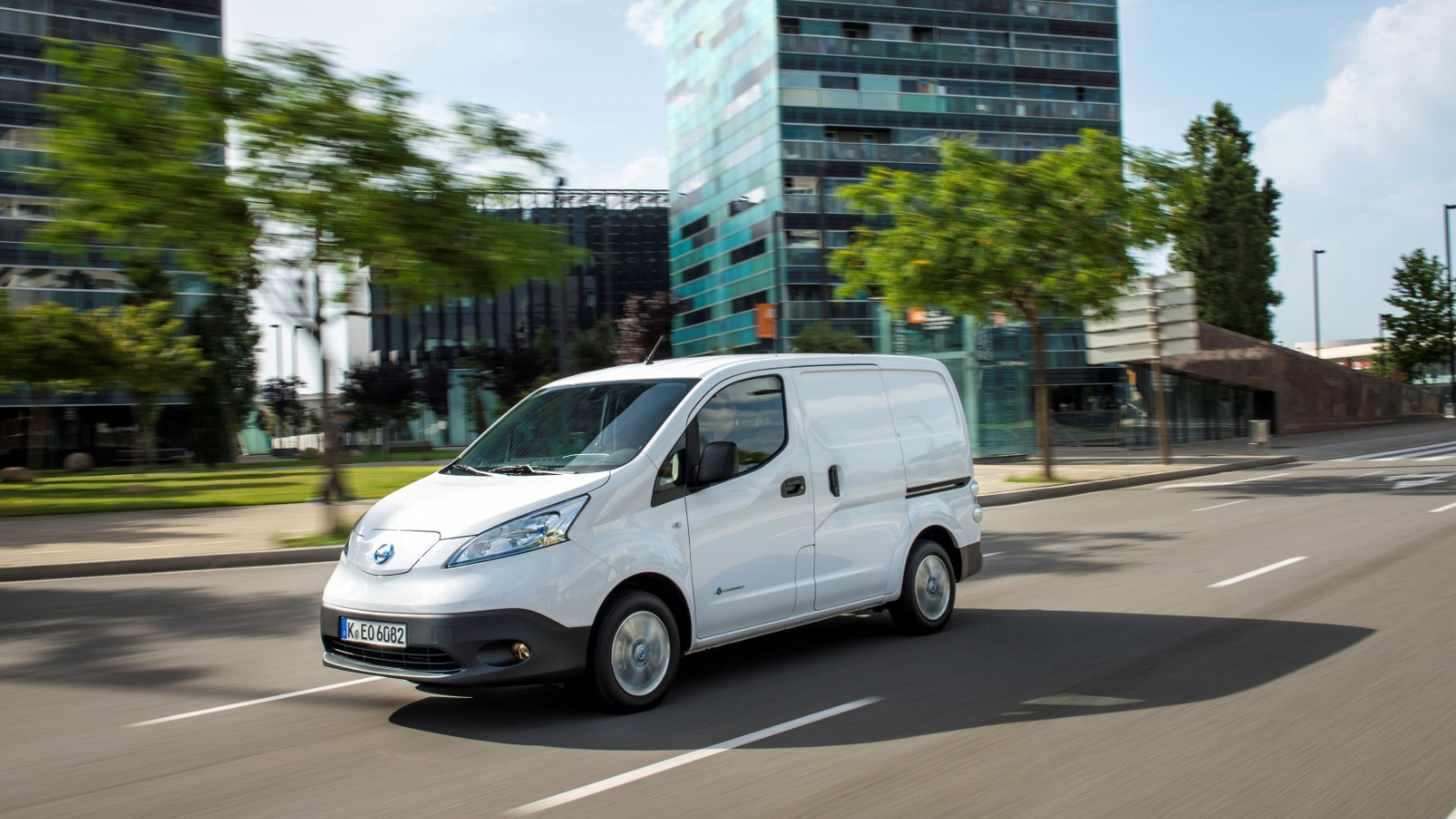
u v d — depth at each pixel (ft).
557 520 17.30
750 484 20.21
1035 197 62.49
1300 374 148.36
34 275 157.38
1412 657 20.22
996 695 18.51
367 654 17.49
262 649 25.17
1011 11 200.85
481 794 14.12
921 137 193.57
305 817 13.52
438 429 262.06
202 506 66.85
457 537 17.11
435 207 43.04
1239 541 39.52
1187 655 21.13
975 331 93.45
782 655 22.29
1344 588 28.43
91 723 18.78
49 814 13.97
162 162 39.58
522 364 197.36
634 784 14.33
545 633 16.78
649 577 18.45
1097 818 12.59
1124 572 32.96
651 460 18.74
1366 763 14.25
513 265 44.68
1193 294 83.20
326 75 41.75
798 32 187.93
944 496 24.94
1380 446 110.73
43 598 34.37
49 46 39.73
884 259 66.80
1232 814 12.59
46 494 83.30
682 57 228.02
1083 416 123.65
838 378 22.94
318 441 257.96
